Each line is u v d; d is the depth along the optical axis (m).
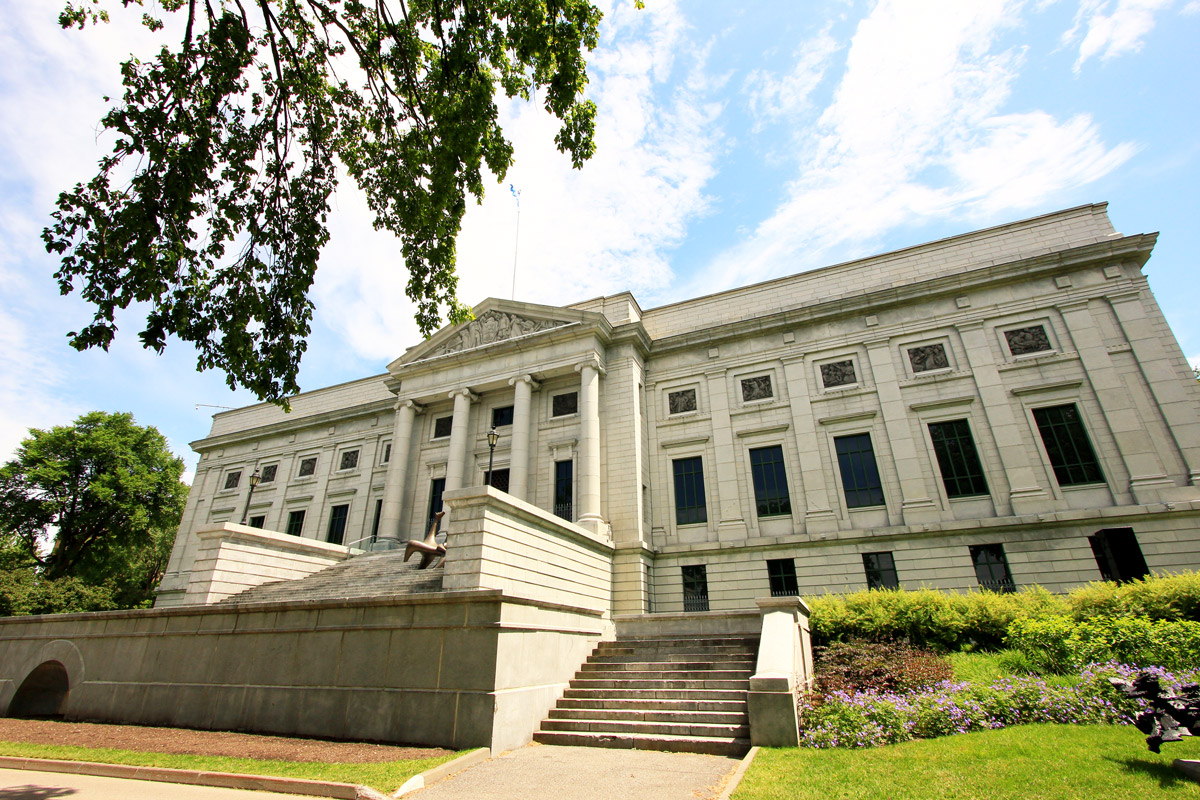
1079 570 19.69
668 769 9.33
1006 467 21.78
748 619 15.65
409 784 8.33
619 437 26.62
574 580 20.20
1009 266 23.56
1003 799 6.63
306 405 41.22
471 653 11.47
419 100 13.65
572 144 12.89
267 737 12.28
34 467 41.88
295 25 13.28
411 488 30.55
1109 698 9.89
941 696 10.80
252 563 20.81
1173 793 6.36
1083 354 21.94
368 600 12.93
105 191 9.84
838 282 27.61
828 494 24.08
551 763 9.82
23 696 17.44
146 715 14.72
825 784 7.66
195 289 11.50
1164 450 19.98
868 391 24.84
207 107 11.36
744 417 26.64
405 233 14.88
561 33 11.78
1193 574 14.09
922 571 21.62
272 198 13.06
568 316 28.31
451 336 31.94
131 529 44.66
